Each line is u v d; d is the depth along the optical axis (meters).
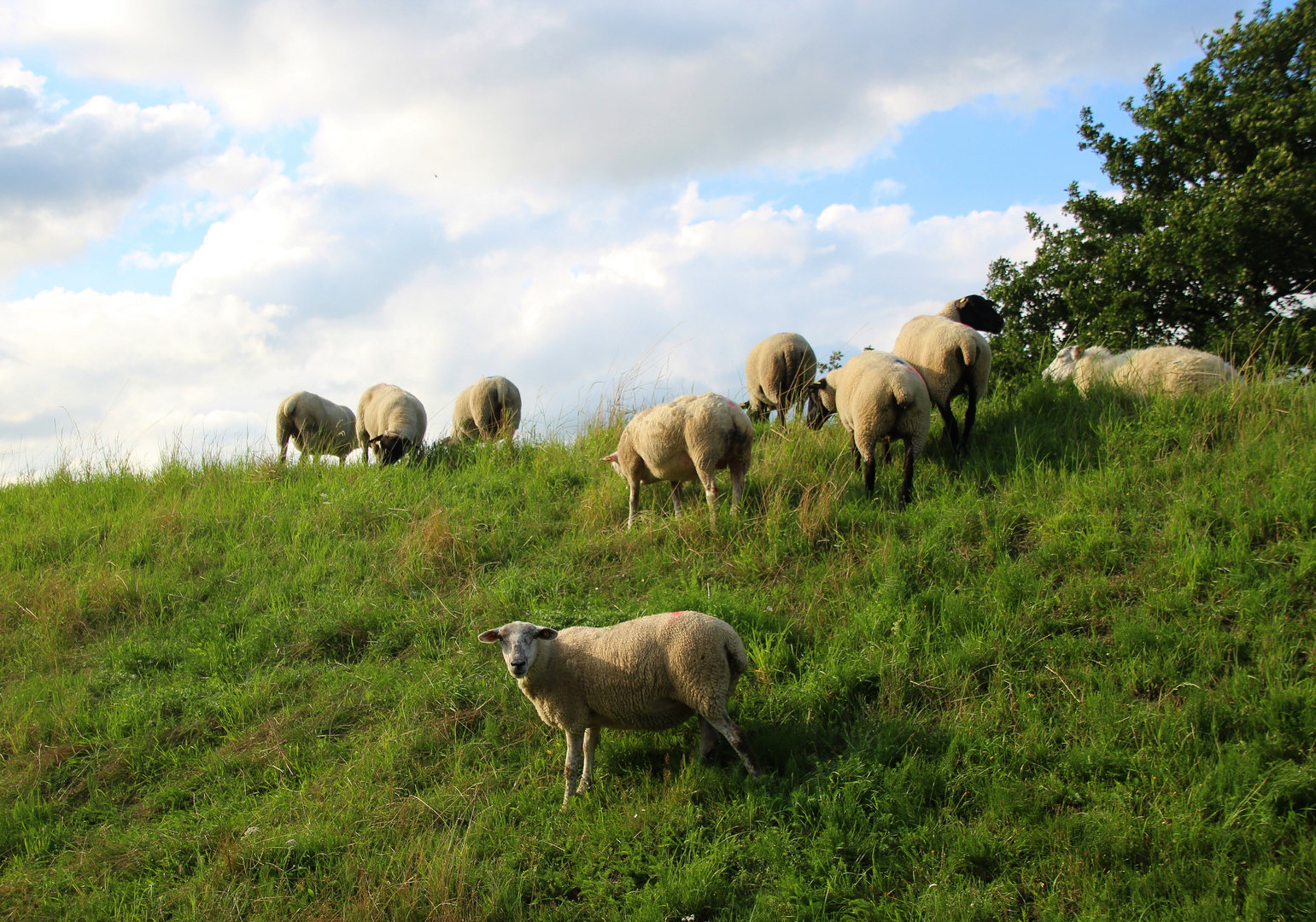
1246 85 18.30
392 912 4.26
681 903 4.10
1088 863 3.92
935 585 6.32
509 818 4.96
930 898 3.90
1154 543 6.17
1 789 5.89
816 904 3.95
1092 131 20.11
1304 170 15.32
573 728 5.00
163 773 5.98
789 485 8.34
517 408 13.72
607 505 8.82
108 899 4.75
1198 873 3.73
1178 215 16.14
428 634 7.12
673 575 7.30
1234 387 7.92
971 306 10.24
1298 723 4.36
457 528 8.75
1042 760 4.61
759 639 6.05
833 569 6.82
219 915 4.50
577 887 4.39
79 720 6.54
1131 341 16.77
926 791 4.55
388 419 13.05
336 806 5.25
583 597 7.31
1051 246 19.69
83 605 8.26
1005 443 8.44
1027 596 5.97
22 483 12.27
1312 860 3.64
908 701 5.30
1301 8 17.64
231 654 7.30
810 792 4.65
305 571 8.50
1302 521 5.87
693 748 5.26
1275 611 5.23
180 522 9.80
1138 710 4.72
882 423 7.70
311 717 6.30
